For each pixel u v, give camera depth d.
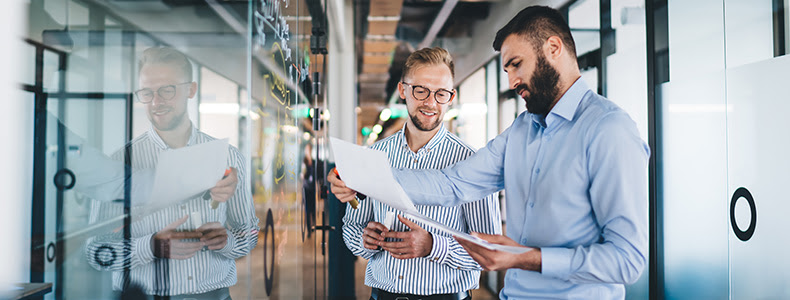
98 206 1.18
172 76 1.18
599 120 1.10
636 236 1.03
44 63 1.16
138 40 1.18
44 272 1.15
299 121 2.27
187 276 1.21
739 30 2.40
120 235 1.18
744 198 2.31
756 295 2.26
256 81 1.29
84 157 1.19
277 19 1.59
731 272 2.43
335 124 5.11
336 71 5.12
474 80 5.91
